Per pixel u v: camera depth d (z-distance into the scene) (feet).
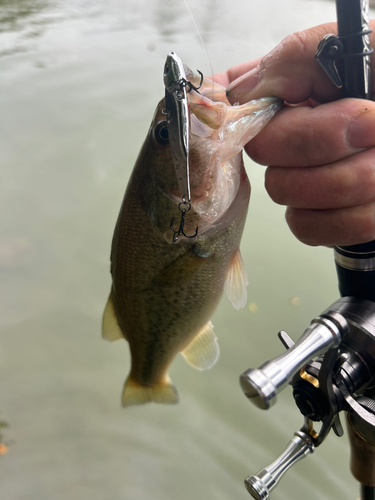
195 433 1.93
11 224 2.52
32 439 1.88
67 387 2.04
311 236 0.62
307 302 2.12
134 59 3.60
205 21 3.88
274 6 3.94
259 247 2.34
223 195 0.80
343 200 0.58
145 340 1.11
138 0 4.50
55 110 3.08
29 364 2.09
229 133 0.67
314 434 0.59
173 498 1.76
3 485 1.74
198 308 0.98
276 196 0.62
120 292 1.00
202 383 2.06
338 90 0.60
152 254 0.90
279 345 2.04
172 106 0.58
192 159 0.74
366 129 0.55
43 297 2.31
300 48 0.60
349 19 0.55
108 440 1.92
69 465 1.83
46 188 2.66
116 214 2.58
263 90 0.63
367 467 0.67
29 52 3.69
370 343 0.58
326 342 0.51
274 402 0.46
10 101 3.12
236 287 0.92
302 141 0.57
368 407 0.55
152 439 1.92
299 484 1.70
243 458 1.83
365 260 0.62
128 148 2.81
